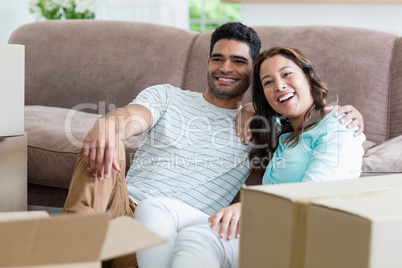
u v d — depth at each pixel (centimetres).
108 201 161
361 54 252
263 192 92
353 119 166
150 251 142
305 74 174
